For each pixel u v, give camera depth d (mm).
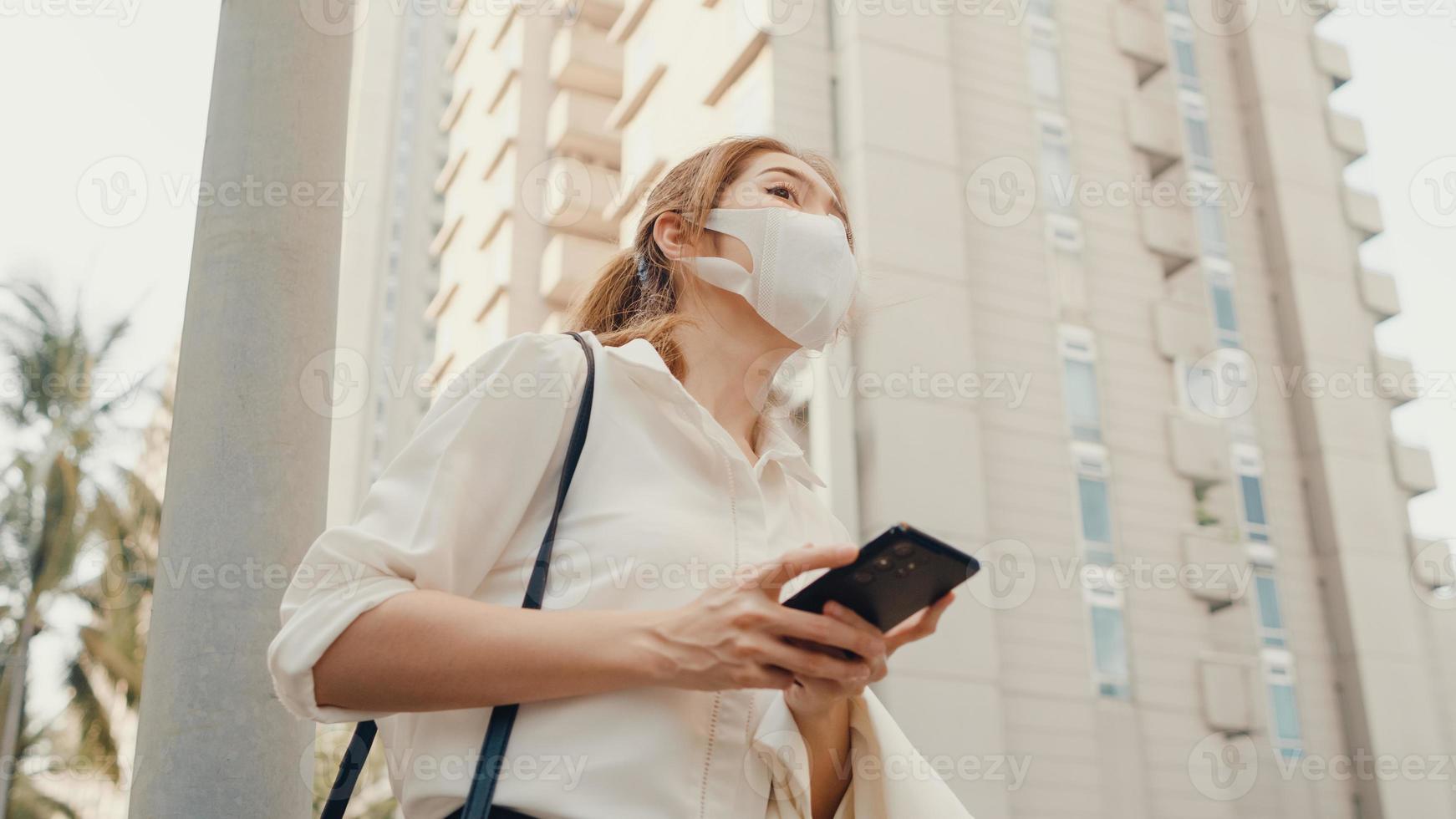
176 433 1704
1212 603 11969
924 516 9828
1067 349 12117
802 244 1143
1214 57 15680
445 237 22562
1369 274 15172
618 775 829
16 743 18141
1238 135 15414
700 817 853
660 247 1214
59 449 18453
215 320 1719
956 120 12039
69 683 18453
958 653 9719
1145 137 14188
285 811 1582
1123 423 12164
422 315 23844
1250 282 14531
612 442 970
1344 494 13555
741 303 1163
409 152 26031
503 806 820
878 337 10211
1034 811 9648
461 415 932
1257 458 13555
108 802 19000
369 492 919
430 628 807
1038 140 13102
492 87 21125
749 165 1235
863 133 10961
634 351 1028
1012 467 10992
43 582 18297
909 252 10781
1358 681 12656
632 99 13836
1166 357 12984
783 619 783
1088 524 11328
